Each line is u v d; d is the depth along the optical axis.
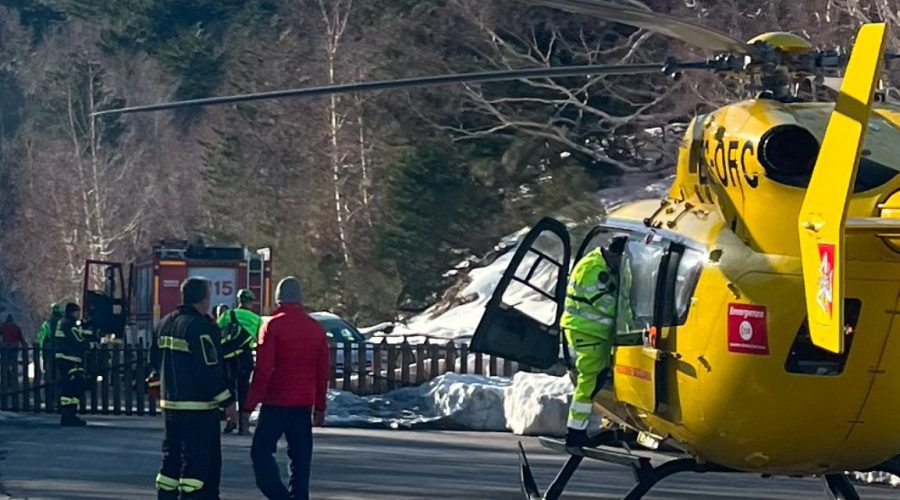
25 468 24.62
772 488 22.84
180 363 17.64
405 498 21.03
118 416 36.75
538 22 59.25
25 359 38.06
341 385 38.59
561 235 17.58
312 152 71.88
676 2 53.84
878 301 12.70
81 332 34.09
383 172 64.38
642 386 14.55
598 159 59.88
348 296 64.19
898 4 39.66
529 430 30.95
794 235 13.15
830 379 12.99
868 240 12.47
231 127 76.00
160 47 87.88
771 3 47.69
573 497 21.38
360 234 65.94
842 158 11.65
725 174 13.87
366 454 26.95
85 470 24.38
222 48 86.19
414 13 60.72
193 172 94.56
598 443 16.36
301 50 73.62
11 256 109.12
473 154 61.12
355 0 69.94
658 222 15.00
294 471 18.02
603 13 13.54
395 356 38.12
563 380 31.50
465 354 38.28
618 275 15.41
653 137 59.88
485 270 59.31
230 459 25.73
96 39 102.12
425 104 61.38
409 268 62.25
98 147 97.06
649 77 58.62
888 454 13.55
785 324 13.00
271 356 17.83
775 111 13.77
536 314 29.22
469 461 25.98
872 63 11.40
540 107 60.47
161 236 92.81
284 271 69.25
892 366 12.95
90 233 92.56
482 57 60.38
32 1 123.50
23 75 114.50
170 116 99.81
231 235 74.69
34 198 101.56
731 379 13.23
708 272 13.52
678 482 23.48
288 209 72.31
